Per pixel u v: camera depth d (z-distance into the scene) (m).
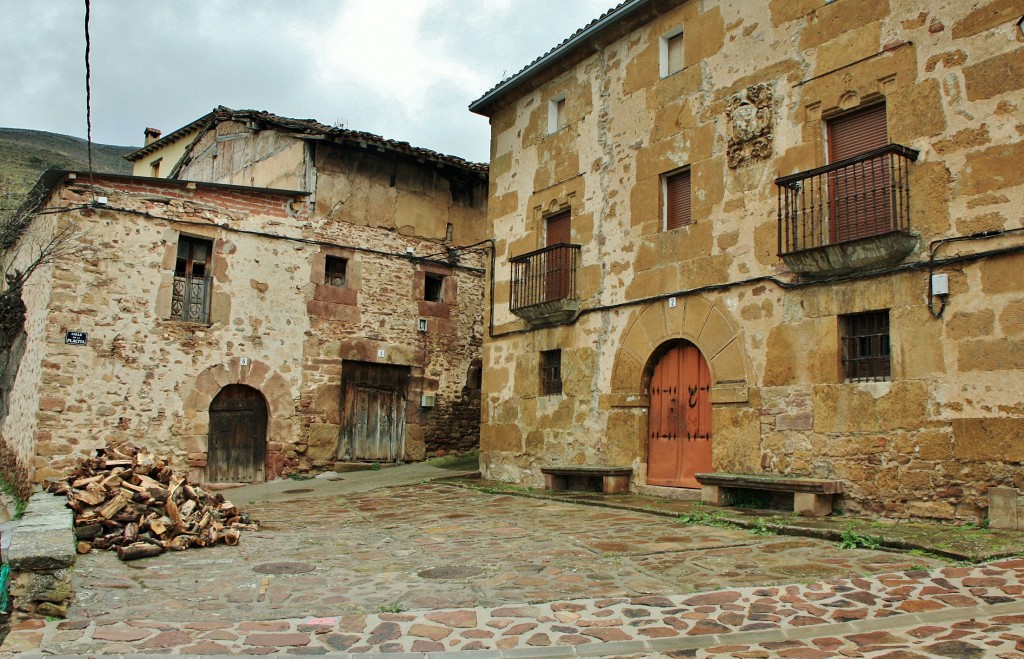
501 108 13.57
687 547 6.48
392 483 12.59
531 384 12.21
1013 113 6.96
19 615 4.45
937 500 7.15
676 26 10.45
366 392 14.62
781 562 5.81
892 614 4.49
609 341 10.93
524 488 11.38
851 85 8.28
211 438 12.62
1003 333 6.83
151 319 12.01
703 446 9.67
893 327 7.63
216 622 4.48
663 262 10.23
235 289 12.96
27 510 6.21
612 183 11.16
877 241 7.58
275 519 8.72
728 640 4.16
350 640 4.19
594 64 11.70
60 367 11.10
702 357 9.84
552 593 5.05
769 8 9.25
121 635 4.23
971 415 6.98
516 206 12.98
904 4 7.89
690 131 10.05
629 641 4.15
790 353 8.55
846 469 7.89
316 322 13.88
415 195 15.61
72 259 11.33
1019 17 6.98
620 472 10.30
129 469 7.25
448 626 4.41
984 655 3.77
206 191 12.84
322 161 14.28
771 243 8.91
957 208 7.25
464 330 16.11
